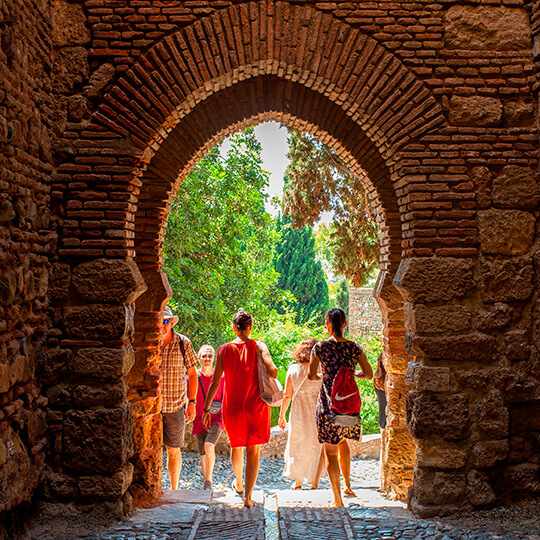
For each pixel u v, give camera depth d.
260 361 4.97
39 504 4.21
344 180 11.77
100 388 4.32
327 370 4.91
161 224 5.79
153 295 5.55
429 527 4.09
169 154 5.77
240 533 4.03
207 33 4.51
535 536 3.87
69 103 4.47
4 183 3.48
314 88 4.81
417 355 4.61
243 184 12.21
